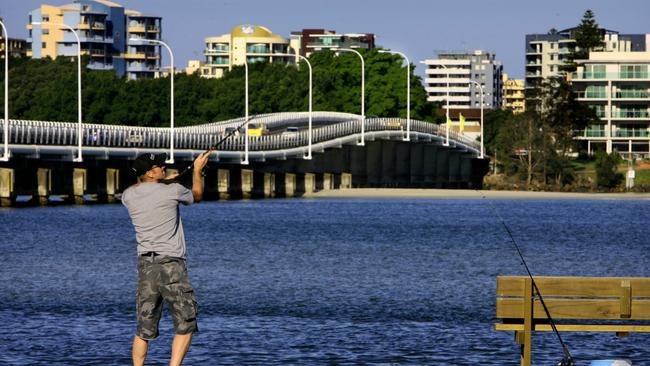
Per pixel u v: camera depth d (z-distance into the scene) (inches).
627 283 1558.8
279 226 6294.3
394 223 6766.7
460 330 2399.1
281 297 3004.4
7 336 2267.5
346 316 2620.6
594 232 6333.7
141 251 1382.9
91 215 6619.1
